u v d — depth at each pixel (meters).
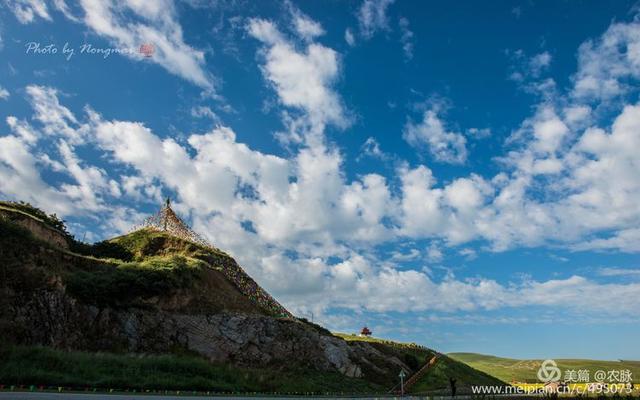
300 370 60.41
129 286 56.06
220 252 85.94
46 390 28.95
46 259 52.62
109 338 50.28
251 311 68.25
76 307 49.81
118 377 37.22
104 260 62.47
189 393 36.25
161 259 67.56
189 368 45.12
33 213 71.06
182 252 79.31
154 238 81.12
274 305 79.50
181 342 55.56
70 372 35.69
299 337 65.62
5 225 50.50
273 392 46.91
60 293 48.91
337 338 73.50
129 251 77.88
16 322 42.84
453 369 85.12
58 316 47.09
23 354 35.84
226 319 61.88
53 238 65.75
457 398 44.59
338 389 56.38
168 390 37.69
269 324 64.81
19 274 46.53
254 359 58.94
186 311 59.44
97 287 53.41
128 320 53.06
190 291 61.84
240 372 50.19
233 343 59.41
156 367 43.06
